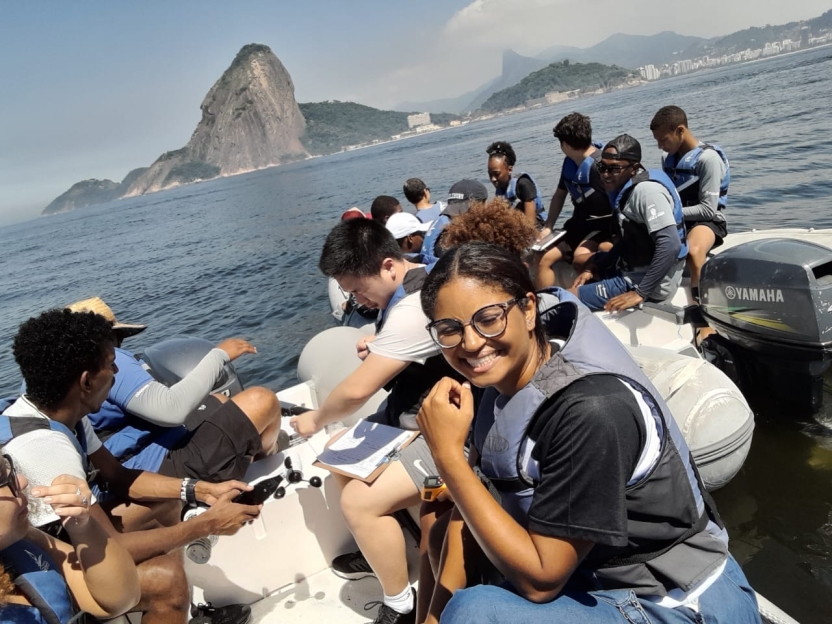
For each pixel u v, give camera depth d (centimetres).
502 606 142
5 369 1102
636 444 132
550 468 136
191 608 254
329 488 265
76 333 193
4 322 1778
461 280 138
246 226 3036
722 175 458
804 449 314
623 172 395
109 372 204
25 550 169
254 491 257
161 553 219
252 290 1374
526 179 597
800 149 1416
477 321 137
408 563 262
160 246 3058
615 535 127
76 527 174
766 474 305
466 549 177
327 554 274
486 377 144
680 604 145
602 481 128
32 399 194
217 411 271
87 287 2100
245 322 1104
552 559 133
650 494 138
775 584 246
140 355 402
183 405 258
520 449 146
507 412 147
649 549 145
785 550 261
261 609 260
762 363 340
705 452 261
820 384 325
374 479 221
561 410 135
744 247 338
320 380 352
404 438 234
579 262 490
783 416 338
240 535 254
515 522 140
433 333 149
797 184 1065
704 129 2253
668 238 375
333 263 244
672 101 4944
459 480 143
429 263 478
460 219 254
